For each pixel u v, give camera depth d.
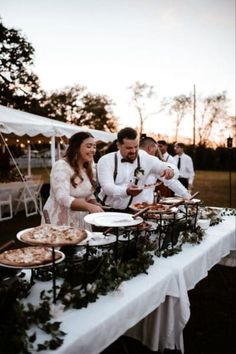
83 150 2.39
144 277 1.77
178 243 2.46
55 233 1.49
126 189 2.57
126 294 1.55
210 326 3.02
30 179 10.05
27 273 1.78
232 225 3.25
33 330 1.21
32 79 22.94
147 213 2.21
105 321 1.31
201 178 23.89
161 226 2.23
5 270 1.53
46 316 1.24
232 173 29.92
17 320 1.19
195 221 2.76
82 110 32.41
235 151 31.83
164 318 2.08
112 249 1.93
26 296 1.45
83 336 1.20
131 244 1.98
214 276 4.20
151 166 2.97
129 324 1.49
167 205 2.47
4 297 1.22
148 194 2.96
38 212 8.90
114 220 1.76
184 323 2.00
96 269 1.57
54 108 31.08
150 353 2.48
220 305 3.44
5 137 9.35
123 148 2.71
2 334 1.12
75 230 1.55
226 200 12.11
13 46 21.86
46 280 1.63
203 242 2.55
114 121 33.75
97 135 9.50
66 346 1.13
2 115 6.55
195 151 33.66
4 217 8.32
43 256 1.50
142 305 1.58
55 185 2.30
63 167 2.34
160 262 2.03
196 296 3.64
